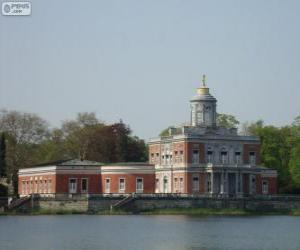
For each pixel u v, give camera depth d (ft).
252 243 567.59
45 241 570.46
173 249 528.63
